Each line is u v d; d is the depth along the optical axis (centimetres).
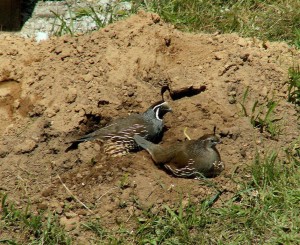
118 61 1241
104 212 1052
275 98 1209
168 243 1016
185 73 1235
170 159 1110
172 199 1061
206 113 1194
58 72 1230
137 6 1492
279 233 1025
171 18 1443
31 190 1088
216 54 1261
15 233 1034
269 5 1494
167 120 1202
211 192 1075
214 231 1034
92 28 1464
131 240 1022
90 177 1091
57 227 1038
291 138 1158
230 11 1477
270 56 1283
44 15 1502
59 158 1126
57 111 1177
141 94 1216
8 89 1234
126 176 1079
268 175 1091
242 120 1166
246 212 1050
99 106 1197
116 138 1154
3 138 1156
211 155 1097
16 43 1290
